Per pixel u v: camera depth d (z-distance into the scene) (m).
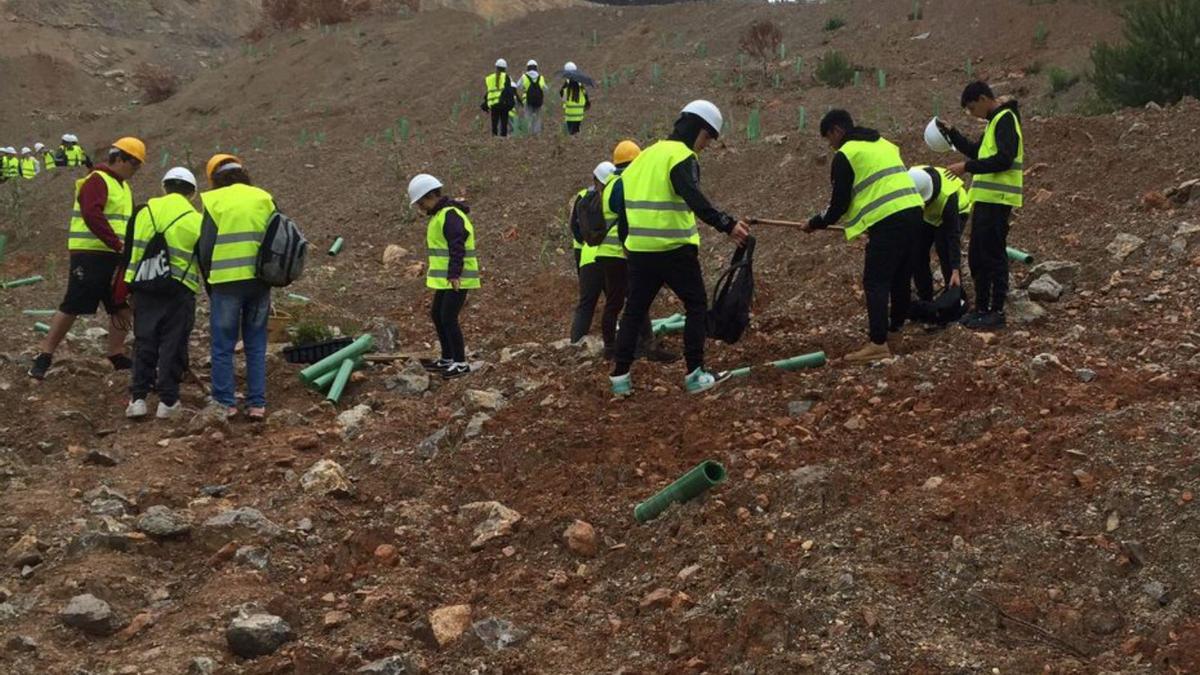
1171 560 4.50
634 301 7.05
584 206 7.97
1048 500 5.04
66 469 7.07
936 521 5.03
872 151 7.15
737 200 14.34
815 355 7.34
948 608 4.48
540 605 5.02
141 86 42.84
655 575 5.11
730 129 19.70
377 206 16.94
